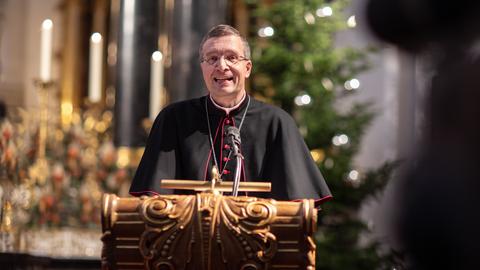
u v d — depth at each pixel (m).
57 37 19.64
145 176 5.19
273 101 15.52
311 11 15.60
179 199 4.08
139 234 4.04
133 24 18.25
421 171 1.82
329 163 14.95
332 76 15.49
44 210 14.46
